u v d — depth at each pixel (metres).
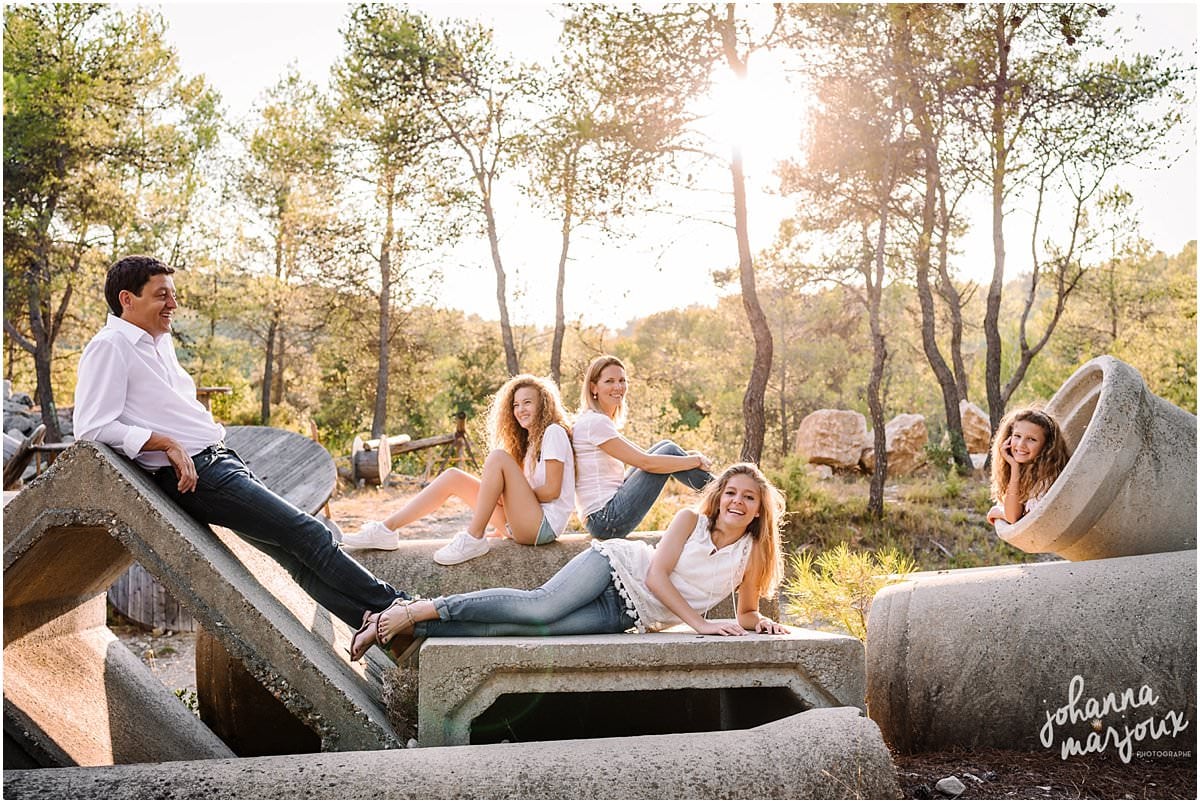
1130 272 25.78
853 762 3.13
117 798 2.83
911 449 18.86
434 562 5.11
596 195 15.67
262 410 30.05
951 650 4.34
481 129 23.12
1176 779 3.82
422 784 2.94
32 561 3.56
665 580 4.15
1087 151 15.36
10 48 21.00
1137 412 4.58
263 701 4.70
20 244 20.86
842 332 27.55
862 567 5.55
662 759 3.09
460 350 31.88
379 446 17.75
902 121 14.98
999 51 15.16
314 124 27.69
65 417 22.94
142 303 3.86
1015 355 30.69
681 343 41.25
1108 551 4.68
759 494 4.33
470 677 3.58
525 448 5.37
